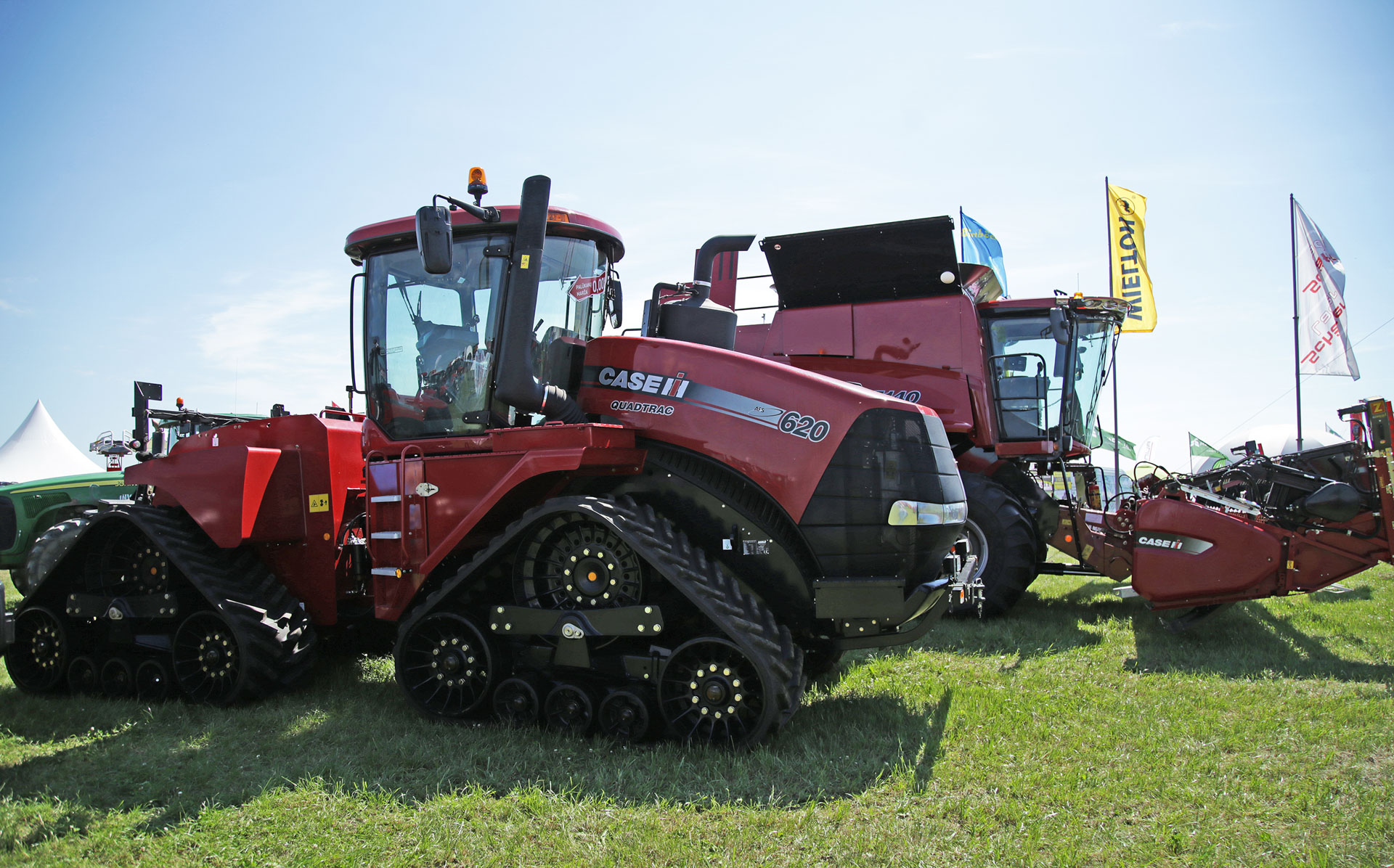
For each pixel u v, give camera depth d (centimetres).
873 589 374
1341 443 591
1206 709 415
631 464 406
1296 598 752
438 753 365
